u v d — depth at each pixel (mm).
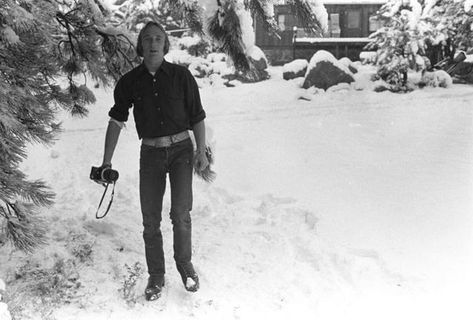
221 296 3961
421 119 12508
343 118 12875
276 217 5703
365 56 19766
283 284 4180
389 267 4484
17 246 3760
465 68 18125
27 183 3824
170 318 3680
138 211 5848
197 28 5168
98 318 3602
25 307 3635
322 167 8406
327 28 4984
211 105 15062
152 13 17703
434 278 4320
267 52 22828
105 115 13375
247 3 4988
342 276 4375
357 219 5746
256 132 11492
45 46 4270
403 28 16938
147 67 3812
